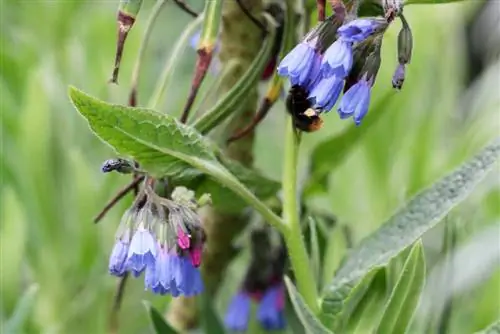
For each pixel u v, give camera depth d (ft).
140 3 1.74
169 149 1.77
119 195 1.87
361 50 1.72
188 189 1.88
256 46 1.91
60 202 2.22
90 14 2.40
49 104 2.23
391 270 1.89
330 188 2.23
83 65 2.35
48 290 2.20
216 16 1.79
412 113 2.25
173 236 1.78
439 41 2.30
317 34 1.72
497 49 2.51
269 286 2.04
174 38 2.65
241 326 2.04
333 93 1.69
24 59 2.33
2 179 2.20
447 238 1.97
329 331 1.75
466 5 2.41
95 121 1.73
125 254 1.77
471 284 2.10
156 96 1.91
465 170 1.81
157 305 2.19
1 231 2.19
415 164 2.23
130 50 2.32
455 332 2.12
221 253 2.05
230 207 1.90
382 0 1.76
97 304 2.21
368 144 2.22
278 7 1.88
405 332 1.79
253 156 1.98
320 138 2.23
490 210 2.23
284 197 1.84
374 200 2.22
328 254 2.02
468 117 2.41
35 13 2.35
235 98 1.82
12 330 2.03
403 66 1.73
